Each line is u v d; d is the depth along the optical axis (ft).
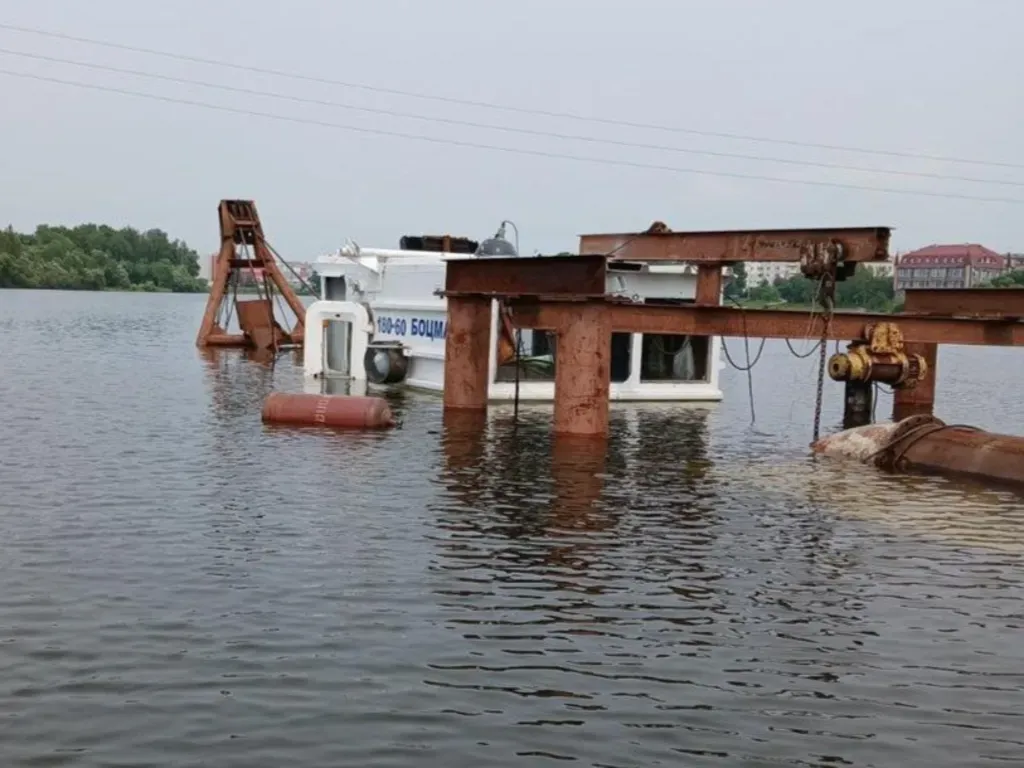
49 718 21.52
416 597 29.73
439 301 85.66
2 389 80.38
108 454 51.31
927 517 42.01
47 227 629.10
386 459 51.80
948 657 26.40
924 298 81.05
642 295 83.35
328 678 23.86
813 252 59.11
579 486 46.52
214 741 20.77
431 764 20.13
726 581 32.35
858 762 20.70
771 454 57.98
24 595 28.96
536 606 29.30
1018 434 72.90
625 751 20.88
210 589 29.89
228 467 48.39
